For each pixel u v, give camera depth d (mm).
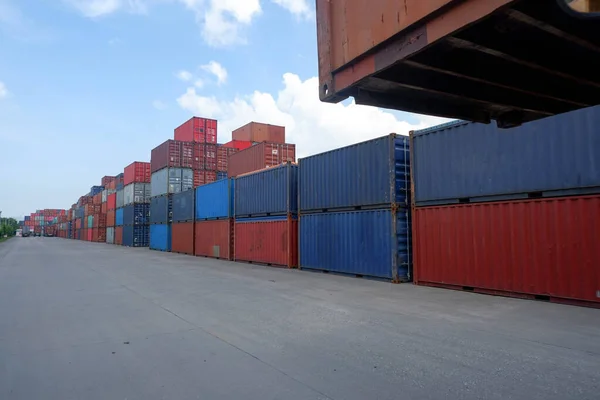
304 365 4734
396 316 7348
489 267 9391
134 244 37938
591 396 3832
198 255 24656
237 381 4242
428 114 3322
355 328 6496
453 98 3201
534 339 5766
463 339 5809
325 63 3033
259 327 6594
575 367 4609
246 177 19594
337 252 13844
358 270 12922
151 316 7441
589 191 7688
